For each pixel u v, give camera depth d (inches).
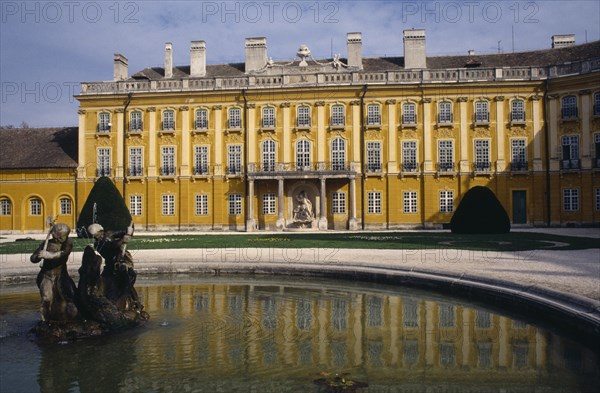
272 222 1878.7
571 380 299.6
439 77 1838.1
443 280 567.5
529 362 331.6
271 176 1827.0
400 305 505.4
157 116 1935.3
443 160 1839.3
